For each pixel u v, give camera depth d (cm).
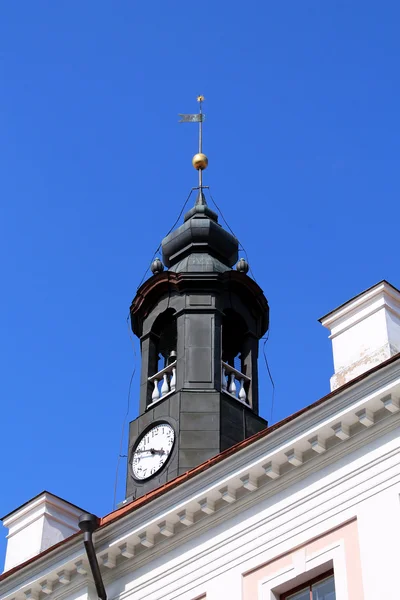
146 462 4038
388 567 2456
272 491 2742
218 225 4566
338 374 2941
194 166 4862
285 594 2638
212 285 4338
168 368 4222
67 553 3005
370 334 2944
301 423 2680
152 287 4362
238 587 2695
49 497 3534
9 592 3086
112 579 2964
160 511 2872
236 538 2759
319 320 3072
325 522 2619
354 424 2630
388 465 2569
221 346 4225
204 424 4016
